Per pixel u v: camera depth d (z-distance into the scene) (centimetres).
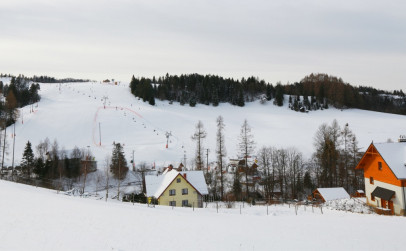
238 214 3509
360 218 3070
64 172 7219
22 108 13750
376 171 4203
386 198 3819
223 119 15388
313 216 3312
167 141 10738
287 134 12675
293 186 7100
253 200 5591
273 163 7306
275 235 2295
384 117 16688
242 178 7588
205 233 2323
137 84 19075
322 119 16000
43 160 7494
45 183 6769
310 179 7312
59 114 12950
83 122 12331
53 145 8762
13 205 2819
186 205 5391
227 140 11669
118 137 11388
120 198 6031
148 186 5566
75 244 1952
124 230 2305
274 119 15975
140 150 10031
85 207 3045
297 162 7481
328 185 7062
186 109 17288
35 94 15538
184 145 10931
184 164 8831
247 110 18225
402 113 19675
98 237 2103
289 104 18738
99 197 5394
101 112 13750
